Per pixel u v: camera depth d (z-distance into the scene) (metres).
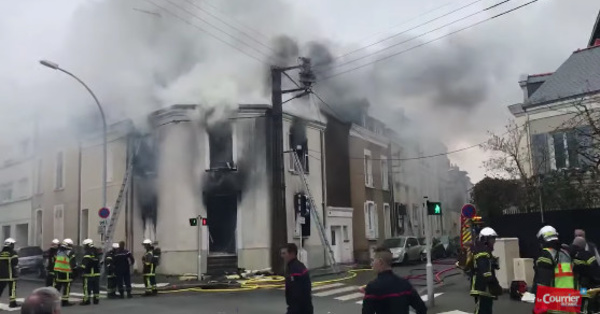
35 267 25.12
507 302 11.77
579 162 18.84
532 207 18.61
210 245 21.64
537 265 7.16
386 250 4.93
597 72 19.86
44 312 2.82
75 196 26.56
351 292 15.04
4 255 13.73
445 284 15.56
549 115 20.05
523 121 20.81
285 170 22.73
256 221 21.64
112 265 15.23
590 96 18.98
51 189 28.39
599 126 17.83
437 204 12.03
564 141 19.41
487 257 7.62
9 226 31.34
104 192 20.16
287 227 22.42
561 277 6.91
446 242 31.56
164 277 20.77
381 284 4.75
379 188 30.00
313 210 22.44
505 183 21.12
